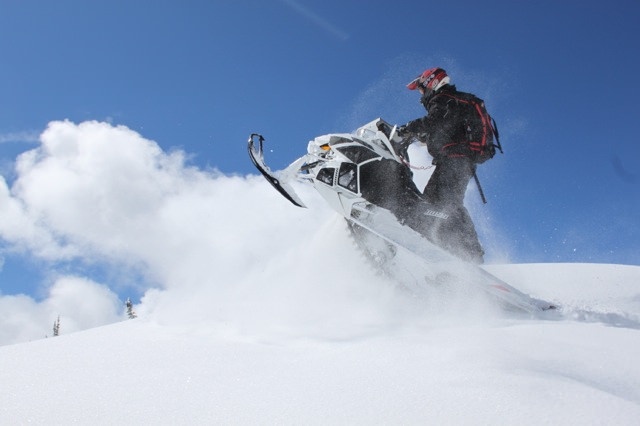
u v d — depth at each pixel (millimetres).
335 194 4934
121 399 2303
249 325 3943
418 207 4875
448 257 4598
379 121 5082
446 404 2123
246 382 2479
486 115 4863
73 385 2504
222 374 2619
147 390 2404
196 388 2420
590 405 2078
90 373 2697
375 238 4883
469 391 2232
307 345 3195
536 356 2801
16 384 2545
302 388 2367
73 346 3361
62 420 2094
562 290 5344
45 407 2229
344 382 2422
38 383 2547
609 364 2693
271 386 2410
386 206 4887
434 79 4922
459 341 3143
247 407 2176
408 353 2867
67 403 2266
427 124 4805
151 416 2113
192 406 2205
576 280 5684
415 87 5102
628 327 3861
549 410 2041
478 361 2631
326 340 3328
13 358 3082
